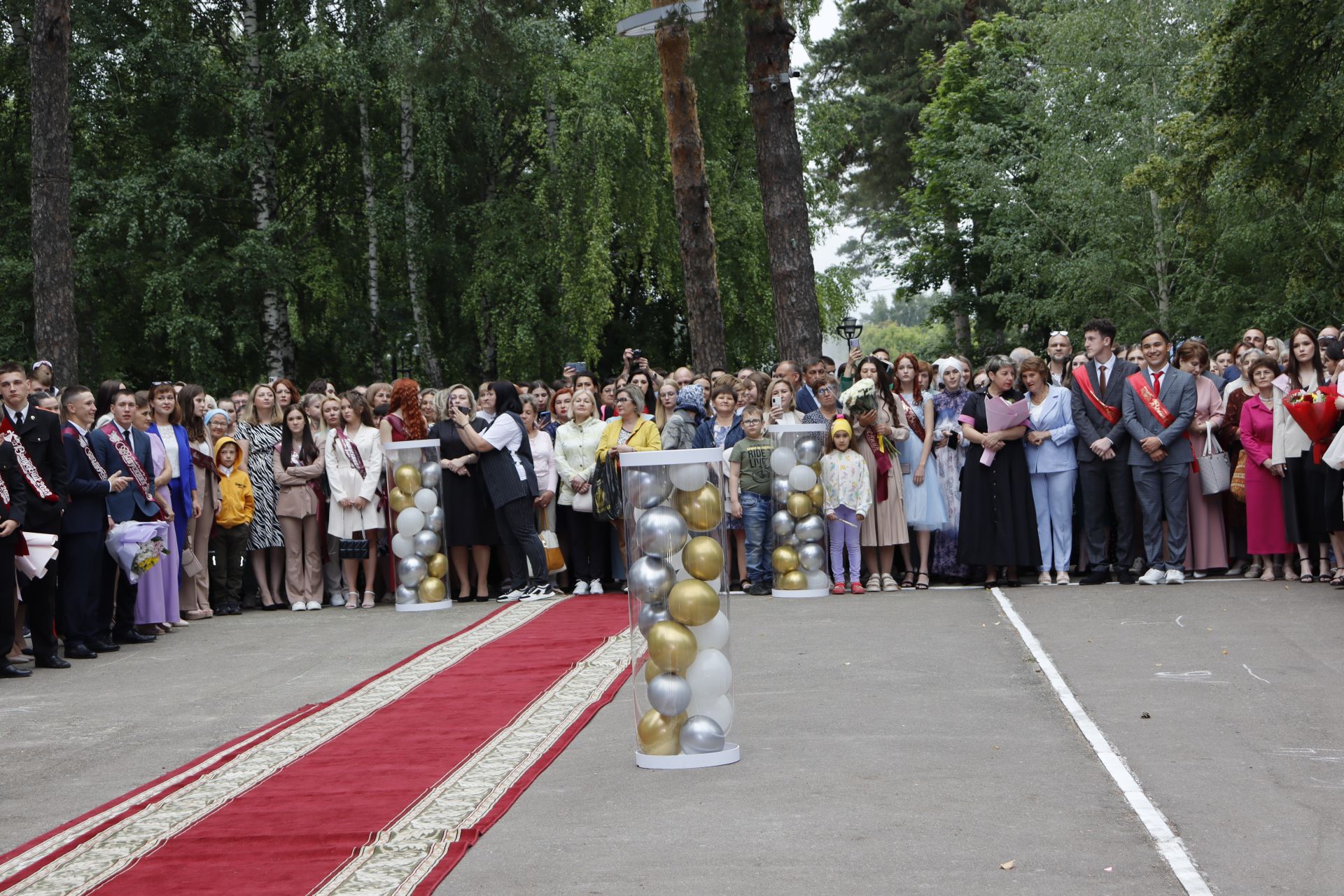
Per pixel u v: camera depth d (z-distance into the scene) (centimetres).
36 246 1706
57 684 965
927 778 591
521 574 1324
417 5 1823
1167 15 2988
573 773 640
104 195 2595
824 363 1312
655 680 637
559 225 2655
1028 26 3384
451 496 1337
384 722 771
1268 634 891
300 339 2822
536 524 1316
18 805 637
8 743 771
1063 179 3070
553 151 2716
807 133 2992
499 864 500
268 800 607
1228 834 496
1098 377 1201
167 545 1188
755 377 1338
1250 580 1158
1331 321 2681
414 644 1071
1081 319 3147
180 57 2609
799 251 1595
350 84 2606
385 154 2920
